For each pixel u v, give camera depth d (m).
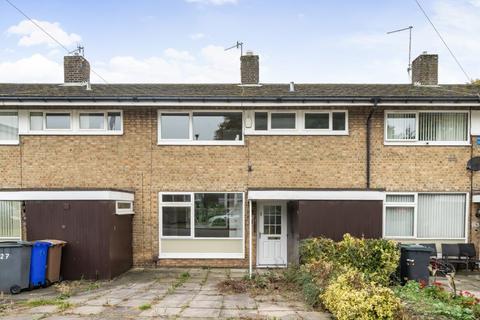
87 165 11.76
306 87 14.01
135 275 10.52
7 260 8.30
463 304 6.54
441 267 10.01
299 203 10.39
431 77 14.35
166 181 11.80
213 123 11.95
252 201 11.51
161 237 11.73
